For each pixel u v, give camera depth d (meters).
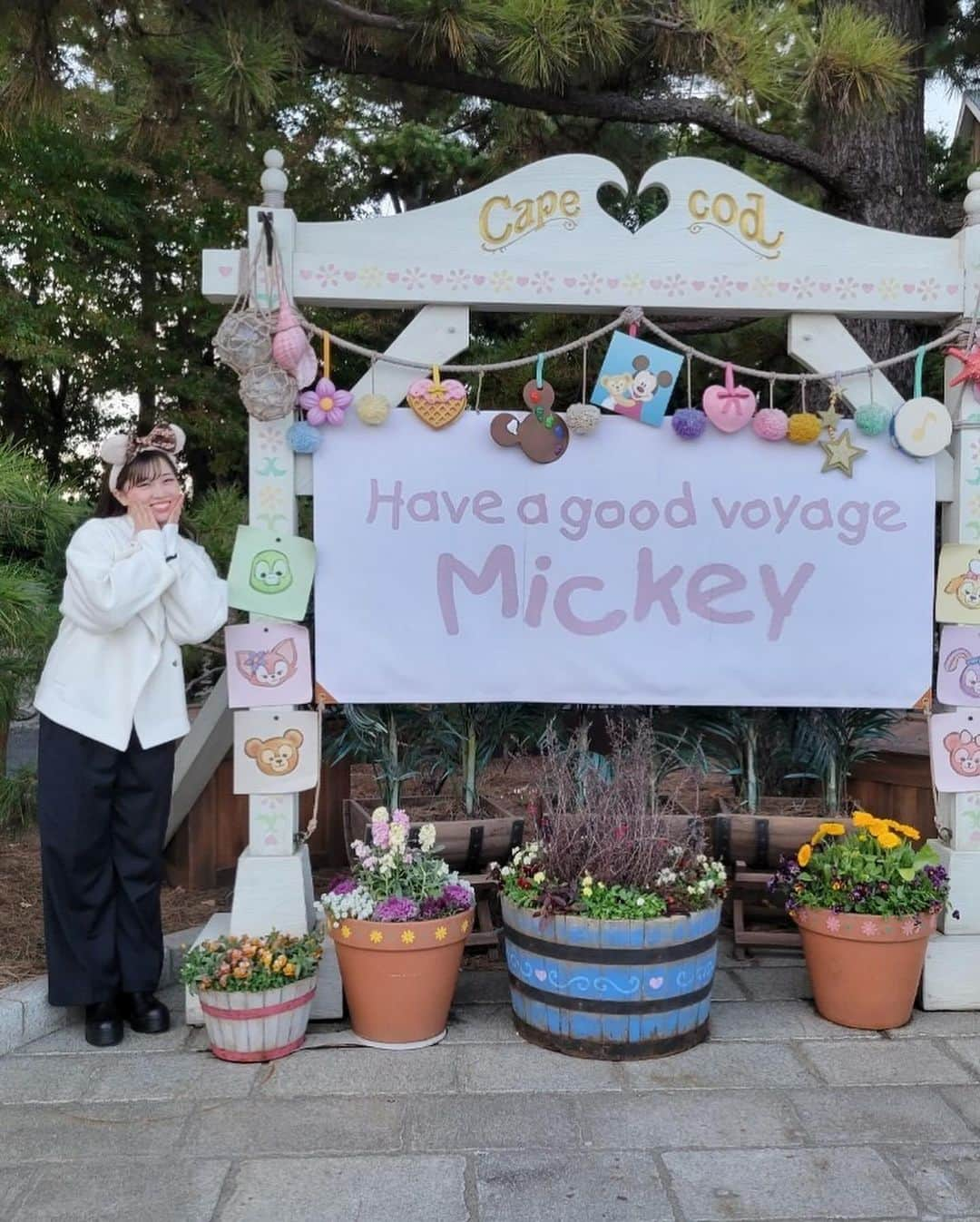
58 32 4.29
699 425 3.42
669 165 3.42
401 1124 2.68
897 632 3.54
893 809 4.55
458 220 3.39
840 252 3.48
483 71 4.44
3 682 3.27
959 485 3.56
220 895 4.58
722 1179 2.43
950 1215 2.30
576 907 3.05
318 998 3.35
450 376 5.76
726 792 5.41
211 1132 2.64
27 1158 2.53
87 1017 3.21
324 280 3.34
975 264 3.46
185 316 13.38
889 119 5.32
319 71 5.92
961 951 3.45
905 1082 2.93
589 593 3.46
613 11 3.78
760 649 3.51
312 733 3.38
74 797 3.08
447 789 4.88
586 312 3.57
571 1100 2.81
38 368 12.41
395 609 3.41
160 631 3.17
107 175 12.17
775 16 4.05
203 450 13.22
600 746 4.19
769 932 4.00
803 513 3.51
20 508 3.34
